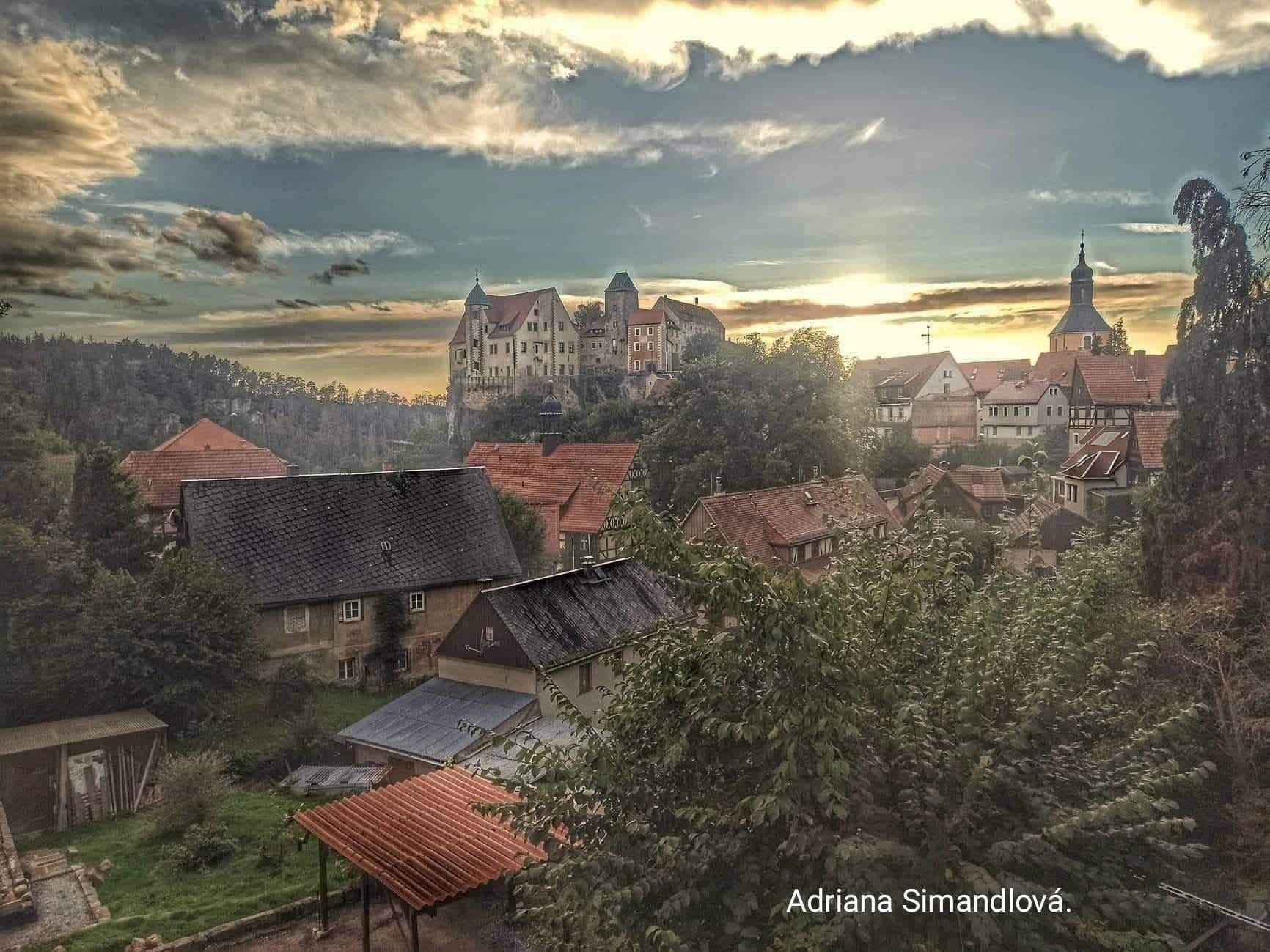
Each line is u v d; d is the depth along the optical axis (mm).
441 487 31109
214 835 16281
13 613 21203
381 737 19875
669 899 6641
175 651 20547
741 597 7254
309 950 12797
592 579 24203
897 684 7605
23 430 38625
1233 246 14477
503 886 13953
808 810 6891
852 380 54531
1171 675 12617
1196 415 14711
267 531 26625
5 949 12844
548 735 19188
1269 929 9727
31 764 17484
